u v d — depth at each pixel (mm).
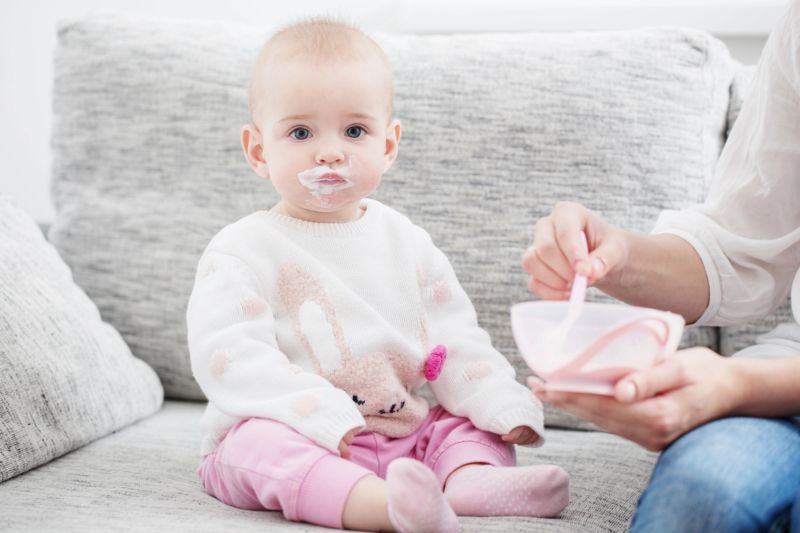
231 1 2113
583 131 1462
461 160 1475
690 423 818
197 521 963
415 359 1146
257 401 1038
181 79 1567
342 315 1122
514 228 1451
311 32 1155
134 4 2160
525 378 1424
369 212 1218
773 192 1102
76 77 1615
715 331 1457
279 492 965
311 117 1112
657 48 1506
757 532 730
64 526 936
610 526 1001
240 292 1103
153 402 1447
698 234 1108
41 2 2182
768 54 1107
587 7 1896
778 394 841
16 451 1123
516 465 1195
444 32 1971
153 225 1542
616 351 829
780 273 1124
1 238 1313
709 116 1509
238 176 1524
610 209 1445
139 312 1534
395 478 876
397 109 1495
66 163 1616
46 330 1254
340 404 1016
